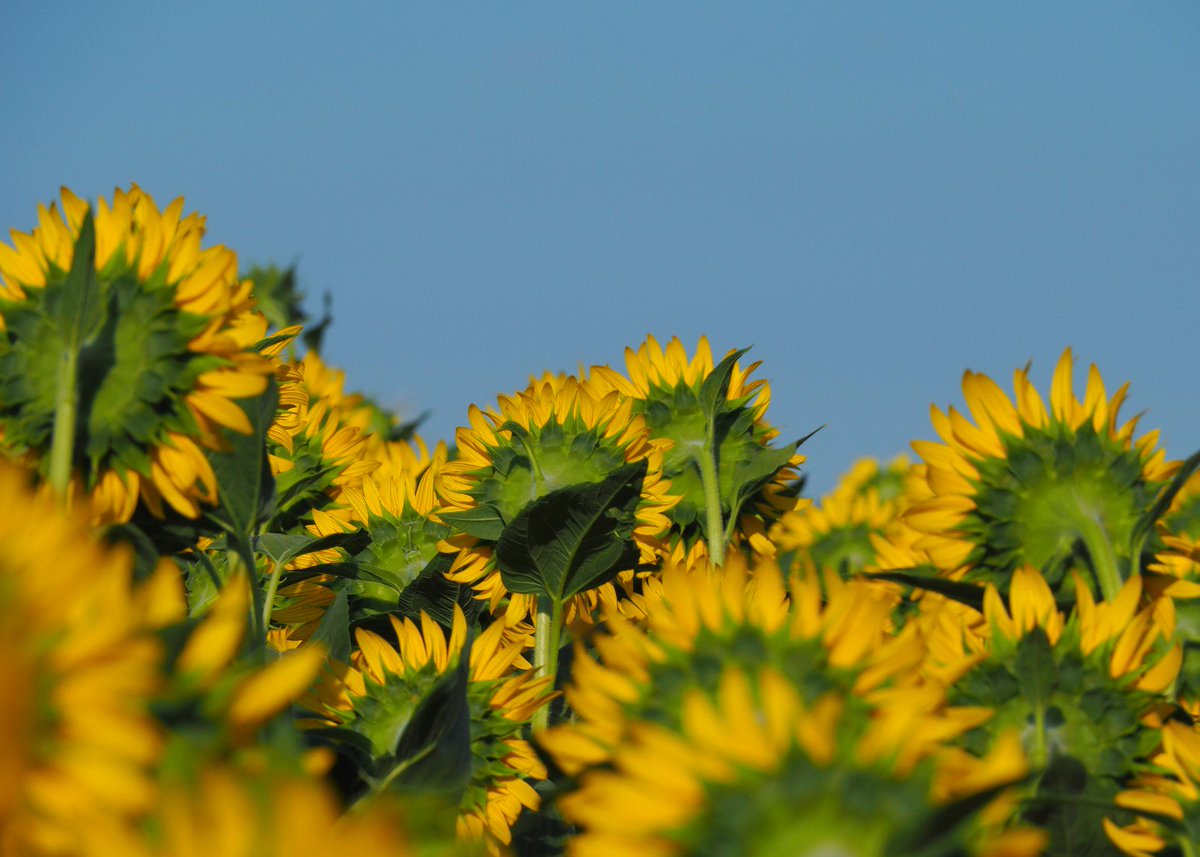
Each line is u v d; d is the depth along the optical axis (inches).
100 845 127.4
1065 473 181.9
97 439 174.4
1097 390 182.5
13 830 138.3
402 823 135.0
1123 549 181.6
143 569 176.7
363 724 183.9
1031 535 181.9
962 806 143.9
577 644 170.9
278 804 119.8
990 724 177.6
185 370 174.7
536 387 201.2
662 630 170.6
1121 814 175.9
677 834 149.4
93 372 174.6
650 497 199.0
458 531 199.9
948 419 182.9
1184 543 182.9
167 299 175.0
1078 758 177.0
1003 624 178.7
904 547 191.6
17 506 151.0
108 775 141.1
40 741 141.8
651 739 153.7
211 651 161.3
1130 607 178.2
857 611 170.7
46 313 175.3
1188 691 183.2
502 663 187.8
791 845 147.3
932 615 180.7
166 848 121.0
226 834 118.7
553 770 186.9
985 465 182.2
